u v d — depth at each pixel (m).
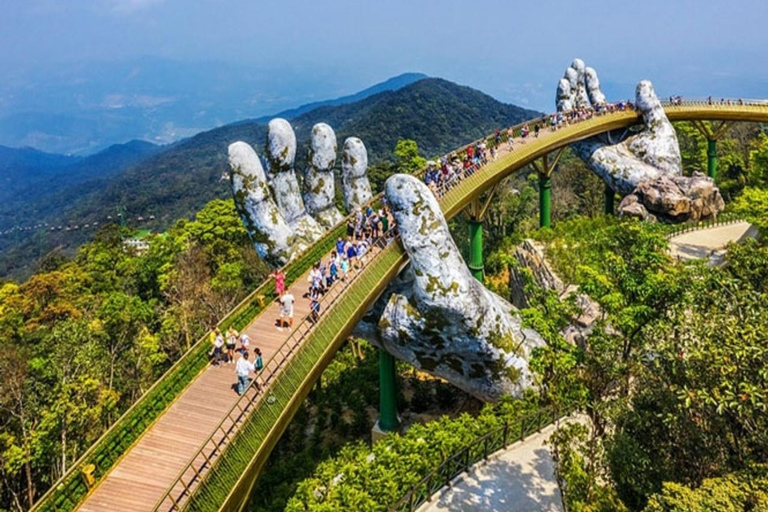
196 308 48.50
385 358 26.89
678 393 12.36
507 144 40.78
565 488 15.75
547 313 16.59
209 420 16.34
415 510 18.00
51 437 27.77
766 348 11.46
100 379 31.92
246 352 18.05
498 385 24.91
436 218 23.27
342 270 22.48
